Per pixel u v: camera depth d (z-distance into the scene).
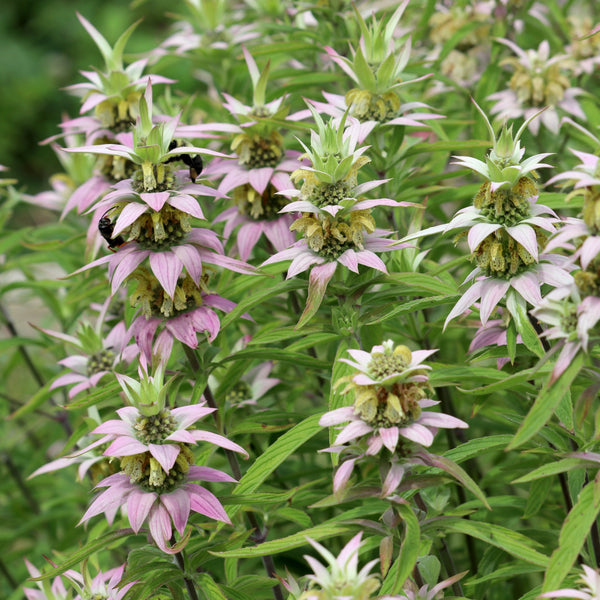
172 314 0.97
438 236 1.09
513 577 1.08
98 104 1.06
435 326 1.02
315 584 0.90
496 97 1.12
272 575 1.03
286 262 1.01
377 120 1.02
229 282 1.05
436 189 1.05
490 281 0.93
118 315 1.14
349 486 0.92
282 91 1.12
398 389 0.89
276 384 1.10
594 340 0.88
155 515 0.91
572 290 0.88
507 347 0.95
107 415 1.07
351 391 0.92
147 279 0.97
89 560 1.04
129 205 0.94
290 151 1.04
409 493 0.93
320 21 1.15
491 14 1.17
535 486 0.99
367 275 0.98
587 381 0.93
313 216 0.95
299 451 1.06
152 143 0.94
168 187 0.95
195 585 0.95
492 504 1.00
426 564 0.93
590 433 0.96
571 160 1.15
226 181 1.02
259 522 1.03
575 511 0.88
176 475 0.92
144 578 0.95
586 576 0.88
